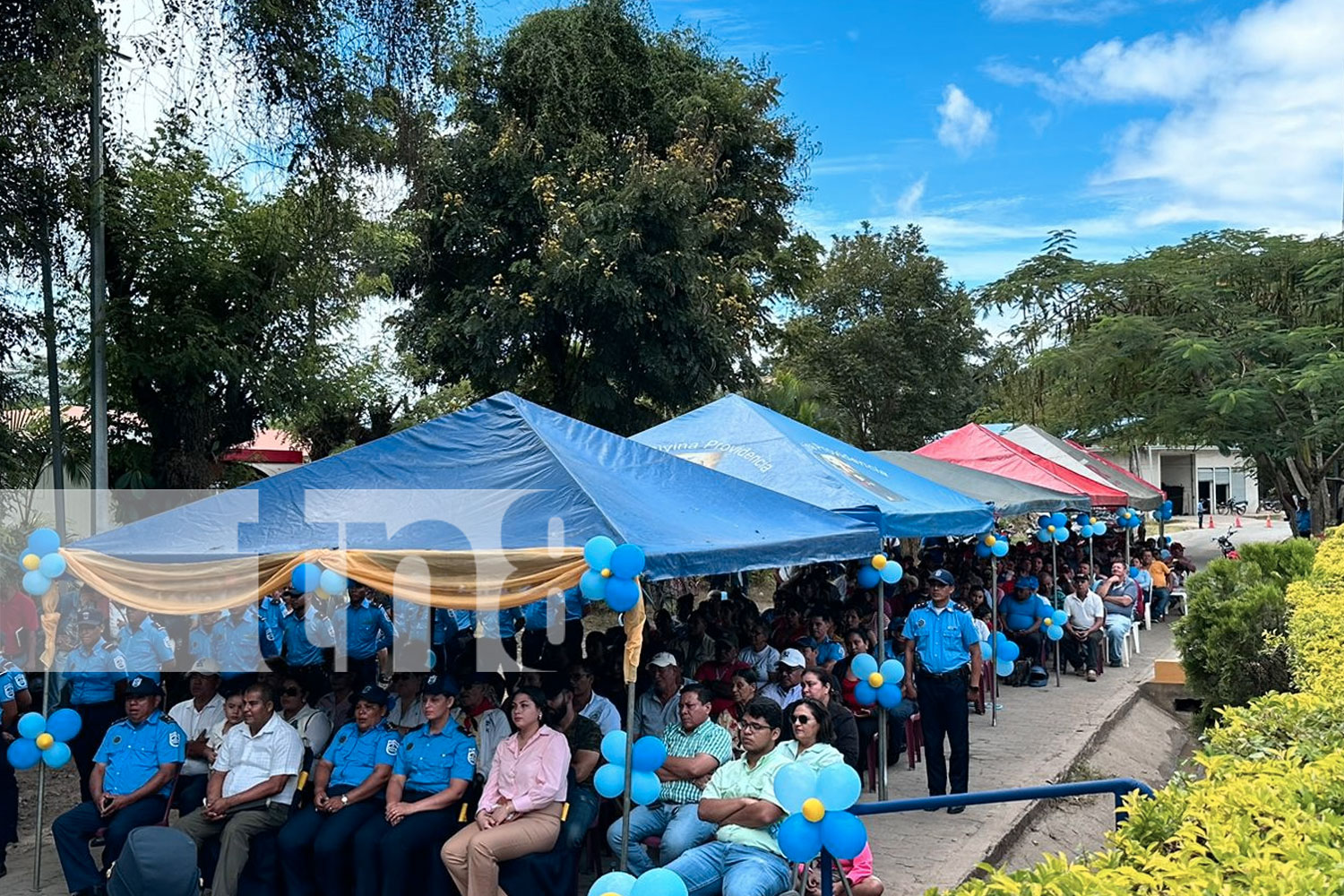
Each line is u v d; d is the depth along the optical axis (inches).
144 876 116.6
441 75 507.2
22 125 393.4
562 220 695.7
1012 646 482.0
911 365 1470.2
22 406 458.6
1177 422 949.2
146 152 462.3
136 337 446.0
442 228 759.1
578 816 247.0
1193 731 447.5
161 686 315.3
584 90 791.7
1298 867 120.9
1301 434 908.6
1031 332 1080.8
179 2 428.1
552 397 807.1
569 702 268.1
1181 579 916.0
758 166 914.1
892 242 1556.3
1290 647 309.4
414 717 274.4
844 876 181.0
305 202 475.5
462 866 225.5
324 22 456.8
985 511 435.8
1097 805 391.5
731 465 389.1
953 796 183.0
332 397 518.9
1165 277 974.4
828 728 233.3
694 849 225.6
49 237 426.0
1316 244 960.9
